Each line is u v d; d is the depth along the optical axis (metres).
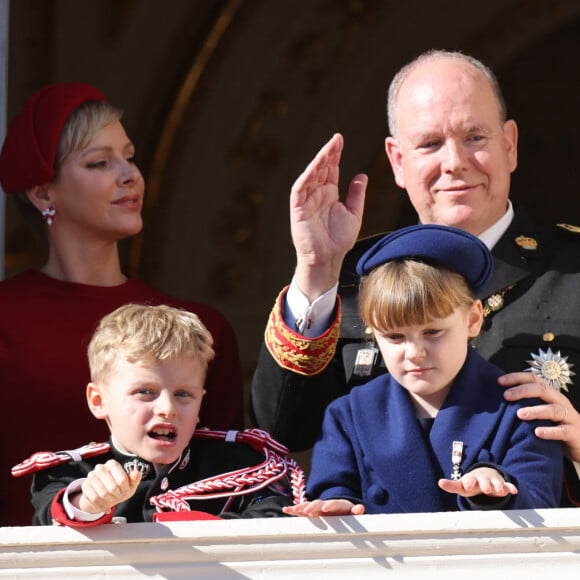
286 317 13.13
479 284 12.07
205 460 12.57
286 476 12.34
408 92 14.79
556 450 11.56
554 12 43.38
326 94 42.91
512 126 15.30
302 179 12.77
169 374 12.08
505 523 10.20
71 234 15.74
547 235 14.80
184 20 37.62
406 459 11.58
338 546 10.25
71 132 15.48
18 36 32.94
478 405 11.72
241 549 10.23
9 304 15.21
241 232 43.19
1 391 14.62
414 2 41.94
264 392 13.23
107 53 35.88
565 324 13.81
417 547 10.24
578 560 10.26
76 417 14.63
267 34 39.66
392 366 11.73
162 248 41.69
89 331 15.12
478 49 43.91
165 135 39.78
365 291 11.76
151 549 10.23
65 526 10.19
